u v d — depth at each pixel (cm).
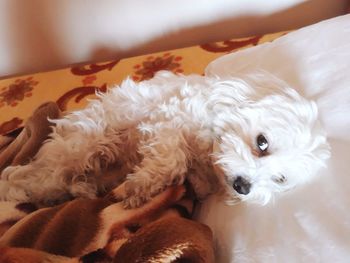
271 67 118
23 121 140
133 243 73
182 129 105
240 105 102
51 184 107
